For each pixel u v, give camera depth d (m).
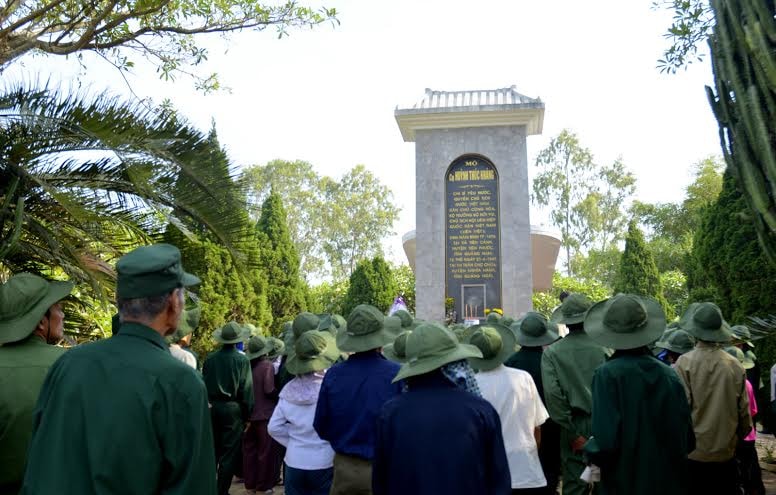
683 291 29.61
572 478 5.12
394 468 2.92
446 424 2.89
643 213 46.12
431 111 17.45
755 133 5.33
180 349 6.36
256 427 7.94
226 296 15.17
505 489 2.90
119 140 6.00
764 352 11.30
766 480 8.16
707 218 13.23
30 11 8.33
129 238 7.09
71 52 8.06
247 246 7.29
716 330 5.14
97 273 6.67
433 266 17.36
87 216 5.77
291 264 20.53
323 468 4.70
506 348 6.12
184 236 7.05
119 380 2.21
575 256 45.84
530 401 4.66
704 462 5.05
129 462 2.11
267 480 7.86
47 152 6.15
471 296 17.27
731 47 5.62
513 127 17.61
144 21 9.03
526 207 17.30
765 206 5.36
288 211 48.94
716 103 5.97
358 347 4.28
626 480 3.73
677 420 3.80
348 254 51.47
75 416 2.18
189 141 6.67
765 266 11.85
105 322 8.74
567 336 5.27
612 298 4.33
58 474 2.11
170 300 2.47
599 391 3.88
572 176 46.38
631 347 3.89
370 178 51.84
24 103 5.96
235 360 7.20
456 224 17.58
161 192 6.53
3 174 6.05
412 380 3.09
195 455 2.22
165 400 2.22
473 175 17.69
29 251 6.61
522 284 17.03
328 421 4.23
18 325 2.99
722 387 5.02
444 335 3.09
